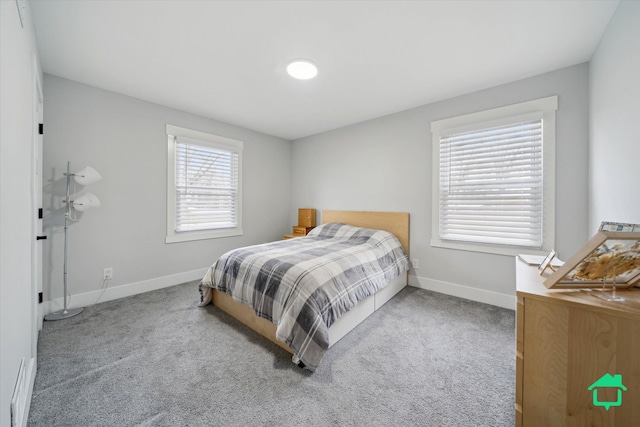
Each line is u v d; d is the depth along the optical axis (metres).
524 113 2.38
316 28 1.73
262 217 4.24
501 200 2.53
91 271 2.57
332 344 1.85
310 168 4.37
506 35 1.80
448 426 1.19
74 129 2.45
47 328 2.07
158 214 3.04
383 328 2.11
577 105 2.14
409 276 3.19
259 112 3.29
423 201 3.06
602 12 1.58
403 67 2.21
